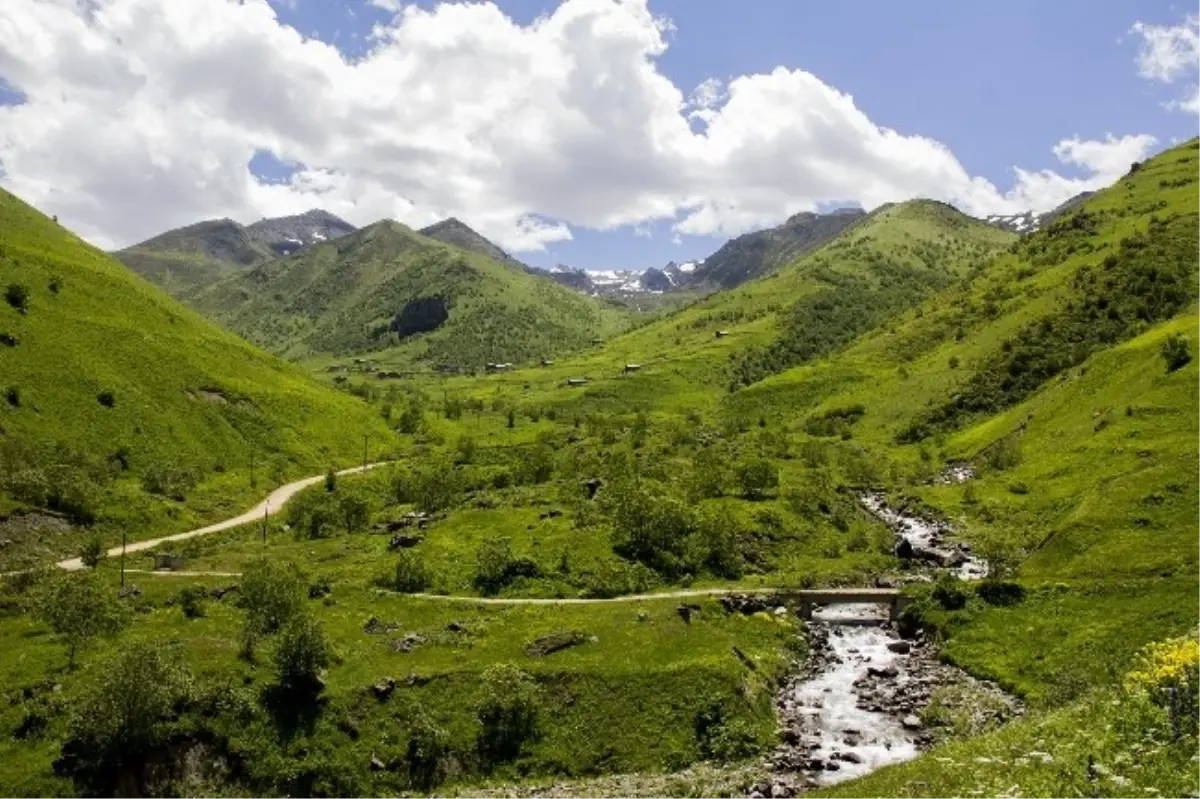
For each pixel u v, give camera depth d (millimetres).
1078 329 177125
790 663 65000
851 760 49312
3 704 53750
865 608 76438
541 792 49219
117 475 125500
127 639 62281
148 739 49125
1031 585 69250
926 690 59375
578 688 57219
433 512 107938
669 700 56031
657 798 46625
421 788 50406
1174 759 23422
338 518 110500
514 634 65875
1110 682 51438
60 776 47938
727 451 158875
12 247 177000
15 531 94500
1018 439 136125
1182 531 70562
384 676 57438
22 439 119625
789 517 101500
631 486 101062
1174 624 57656
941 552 95375
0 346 136625
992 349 189125
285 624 61812
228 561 90062
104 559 91938
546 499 106438
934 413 174375
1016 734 35406
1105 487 81875
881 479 139375
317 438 174500
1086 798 21984
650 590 80750
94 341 155750
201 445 147250
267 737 51312
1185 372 113625
